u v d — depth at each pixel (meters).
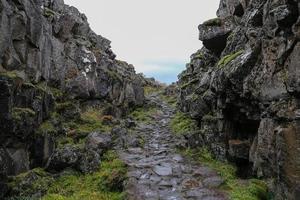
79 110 23.31
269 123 13.15
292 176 10.95
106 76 28.20
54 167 16.77
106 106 27.05
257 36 15.16
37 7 18.69
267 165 13.78
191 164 18.56
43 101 18.47
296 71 11.44
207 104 21.70
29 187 14.48
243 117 17.03
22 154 15.45
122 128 23.27
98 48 31.20
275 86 12.70
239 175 17.17
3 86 13.79
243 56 15.41
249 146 16.89
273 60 13.01
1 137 13.98
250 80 14.67
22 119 14.93
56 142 18.62
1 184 13.40
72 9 29.70
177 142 22.73
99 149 19.59
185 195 14.77
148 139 23.97
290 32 12.14
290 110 11.64
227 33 21.94
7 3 15.73
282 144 11.30
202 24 23.67
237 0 21.55
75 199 14.33
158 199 14.43
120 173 16.56
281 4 12.75
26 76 17.30
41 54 19.42
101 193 15.34
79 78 24.98
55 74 22.98
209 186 15.62
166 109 33.84
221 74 16.80
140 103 33.88
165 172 17.38
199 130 21.14
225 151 18.27
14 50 16.52
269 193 13.50
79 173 16.88
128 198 14.56
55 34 24.41
